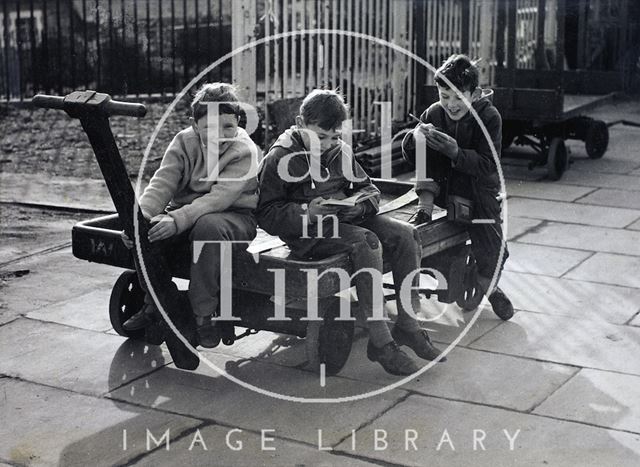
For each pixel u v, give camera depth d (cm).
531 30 1191
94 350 483
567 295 570
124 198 404
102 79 1341
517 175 954
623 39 1442
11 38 1374
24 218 761
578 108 988
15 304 552
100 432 392
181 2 1321
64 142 1092
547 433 390
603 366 461
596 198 844
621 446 378
